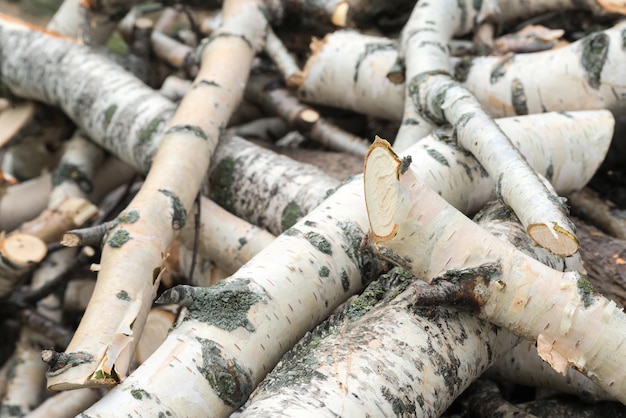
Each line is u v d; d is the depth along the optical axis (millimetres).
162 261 2783
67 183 4082
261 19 3998
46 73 4039
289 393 2127
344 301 2678
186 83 4441
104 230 2799
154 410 2191
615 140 3568
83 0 4250
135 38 4512
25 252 3486
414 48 3465
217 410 2289
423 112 3217
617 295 2895
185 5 4406
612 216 3371
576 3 3768
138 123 3662
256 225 3395
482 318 2330
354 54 3789
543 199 2381
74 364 2275
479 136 2775
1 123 4254
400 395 2174
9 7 7934
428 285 2270
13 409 3559
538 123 3123
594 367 2242
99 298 2533
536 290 2234
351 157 3875
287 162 3439
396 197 2221
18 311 3674
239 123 4391
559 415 2803
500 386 3088
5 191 3883
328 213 2717
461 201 2939
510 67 3479
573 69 3316
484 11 3832
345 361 2205
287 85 4043
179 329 2367
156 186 2998
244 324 2373
